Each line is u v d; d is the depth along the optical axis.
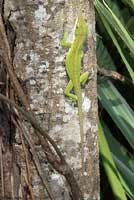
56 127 0.60
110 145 0.76
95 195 0.62
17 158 0.60
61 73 0.59
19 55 0.59
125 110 0.73
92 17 0.61
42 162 0.59
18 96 0.58
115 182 0.69
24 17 0.58
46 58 0.59
